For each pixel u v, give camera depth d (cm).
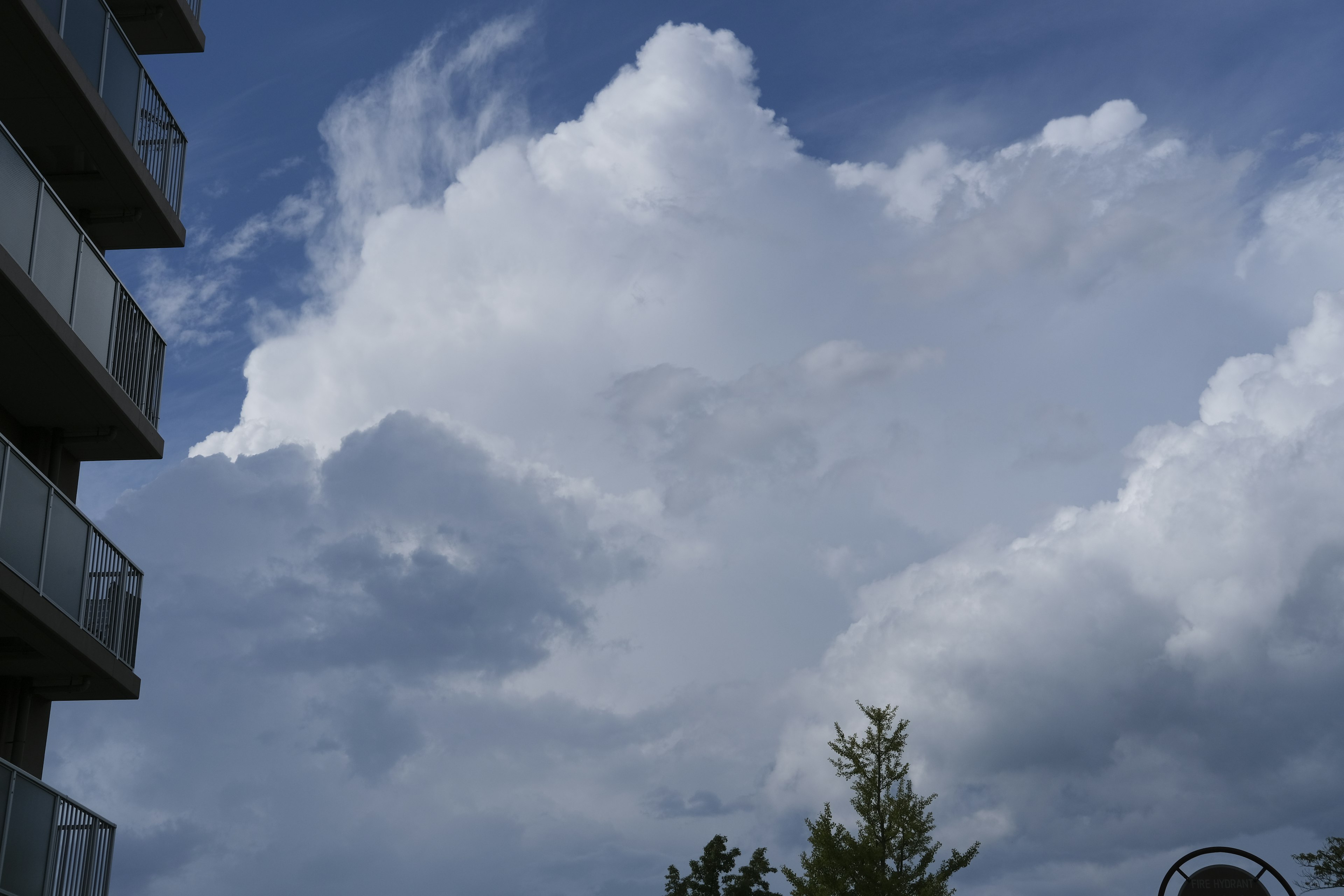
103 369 1902
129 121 2047
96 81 1927
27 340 1759
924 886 3045
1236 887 1683
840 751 3259
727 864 4819
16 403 1936
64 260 1781
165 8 2303
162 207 2134
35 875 1619
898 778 3206
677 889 4788
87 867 1756
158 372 2139
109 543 1917
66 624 1759
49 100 1883
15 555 1644
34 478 1686
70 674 1891
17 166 1647
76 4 1867
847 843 3092
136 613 1997
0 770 1523
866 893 2998
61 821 1697
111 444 2062
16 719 1889
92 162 2022
